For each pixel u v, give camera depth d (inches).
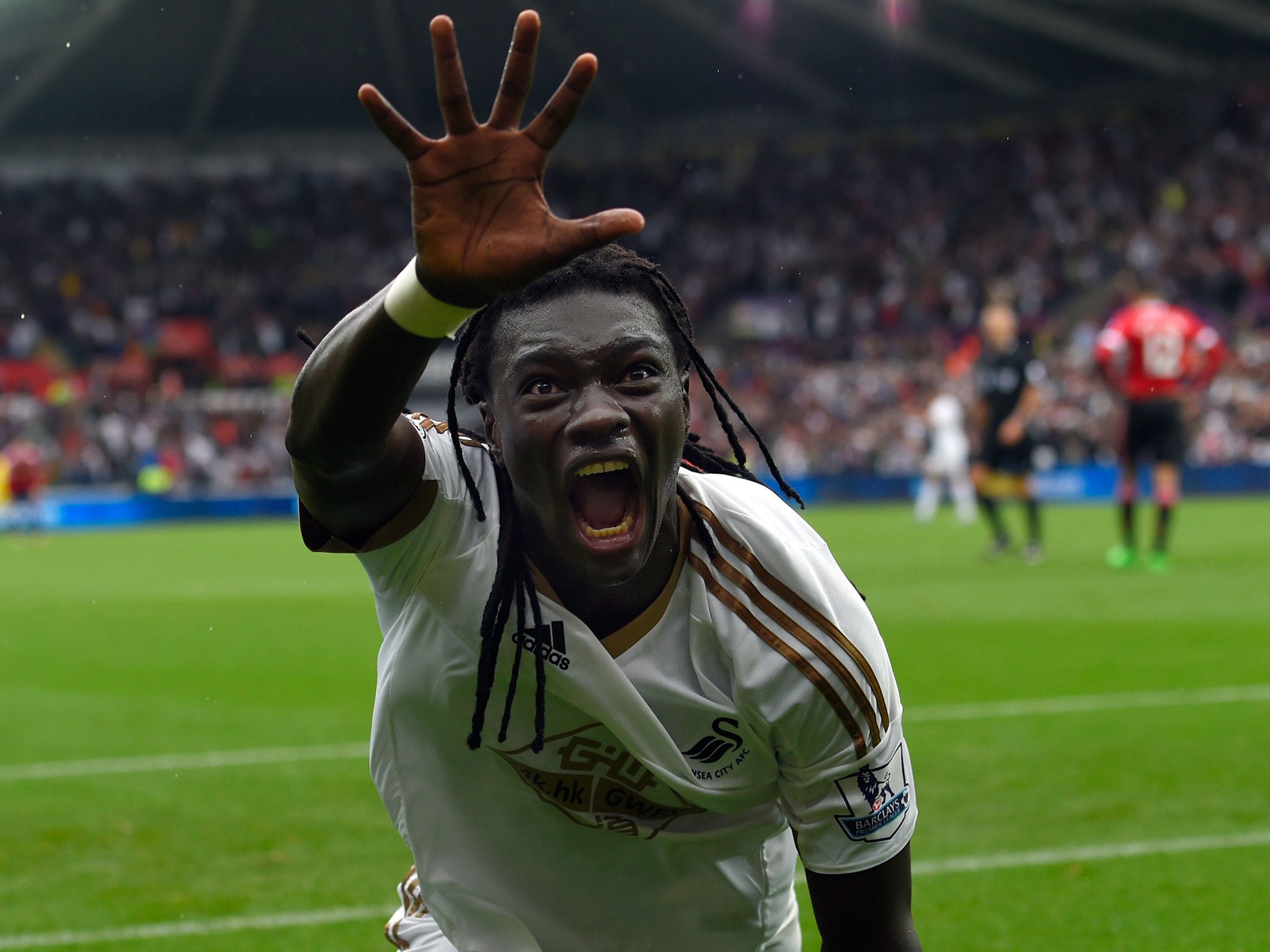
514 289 56.6
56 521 991.0
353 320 60.0
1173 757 187.2
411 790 75.2
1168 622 320.8
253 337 1232.2
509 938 75.7
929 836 152.6
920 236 1274.6
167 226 1327.5
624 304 63.5
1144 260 1159.6
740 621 68.6
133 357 1192.8
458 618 68.9
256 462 1127.6
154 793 181.5
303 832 161.0
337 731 220.4
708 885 78.2
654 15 1141.7
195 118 1328.7
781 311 1234.6
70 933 126.8
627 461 61.9
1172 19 1119.0
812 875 75.5
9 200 1334.9
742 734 70.5
